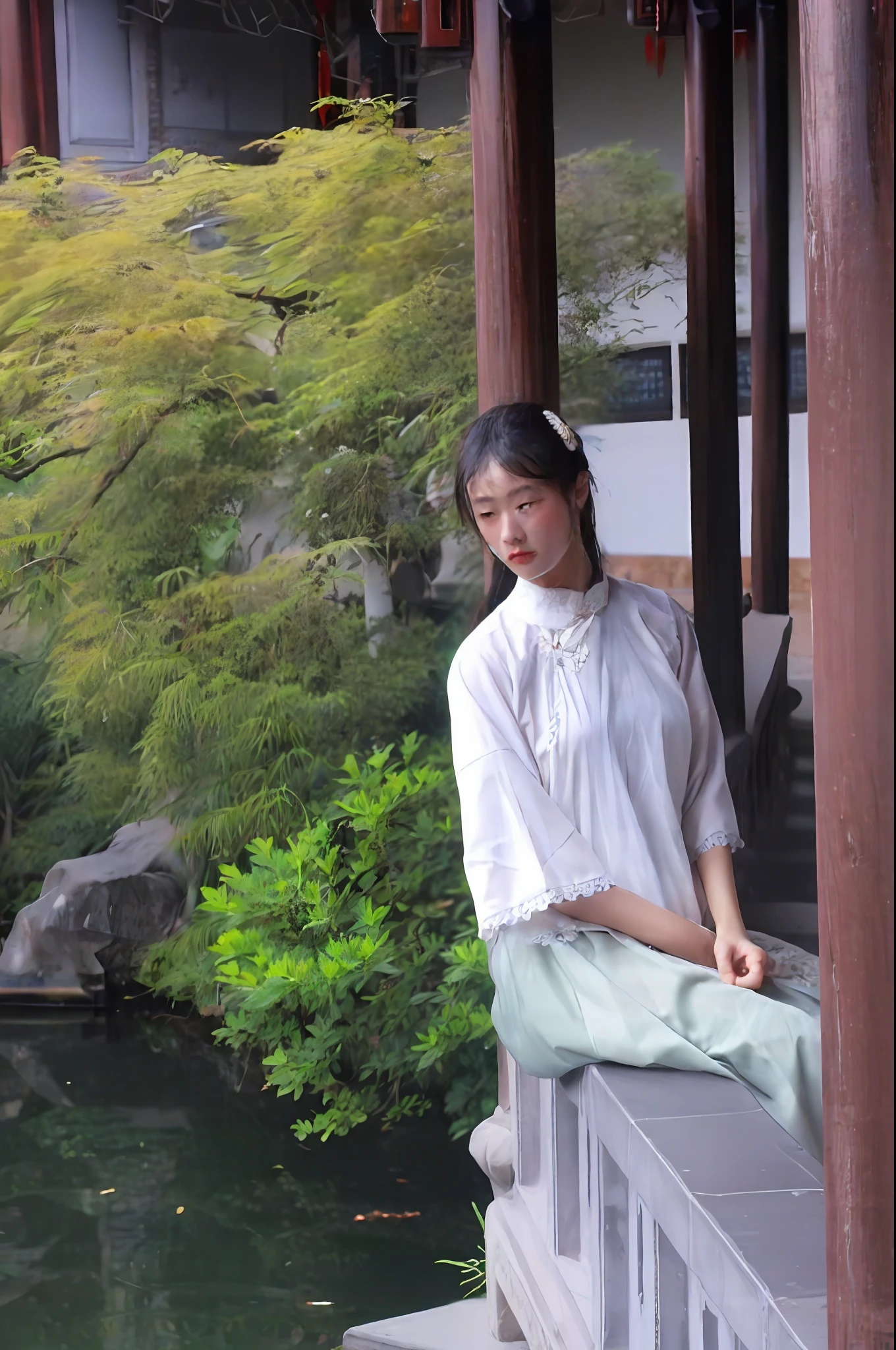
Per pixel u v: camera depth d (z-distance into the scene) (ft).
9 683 20.81
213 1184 13.02
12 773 20.75
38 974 18.34
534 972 5.89
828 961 3.02
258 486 18.80
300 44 21.91
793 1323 3.39
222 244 19.57
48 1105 15.10
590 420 24.98
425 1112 14.67
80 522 18.95
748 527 26.40
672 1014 5.35
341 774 17.37
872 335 2.82
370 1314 10.57
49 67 18.49
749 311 25.66
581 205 22.08
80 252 17.80
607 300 22.85
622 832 5.99
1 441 18.45
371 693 17.65
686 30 14.32
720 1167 4.46
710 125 14.34
